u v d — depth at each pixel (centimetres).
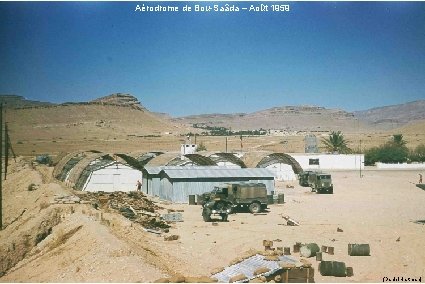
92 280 1941
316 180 5634
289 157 7012
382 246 2814
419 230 3284
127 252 2169
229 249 2703
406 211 4178
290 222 3500
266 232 3216
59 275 2075
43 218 2839
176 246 2736
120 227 2808
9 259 2433
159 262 2264
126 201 4206
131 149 14612
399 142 11819
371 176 7912
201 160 6419
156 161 6656
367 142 17338
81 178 5322
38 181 5197
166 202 4756
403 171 9100
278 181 7019
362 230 3294
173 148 15238
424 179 7369
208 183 4872
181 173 4944
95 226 2545
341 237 3067
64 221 2833
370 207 4444
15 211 3741
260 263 2142
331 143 11450
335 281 2136
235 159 6562
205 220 3675
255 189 4106
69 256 2256
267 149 14675
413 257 2570
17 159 9594
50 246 2508
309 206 4531
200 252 2617
